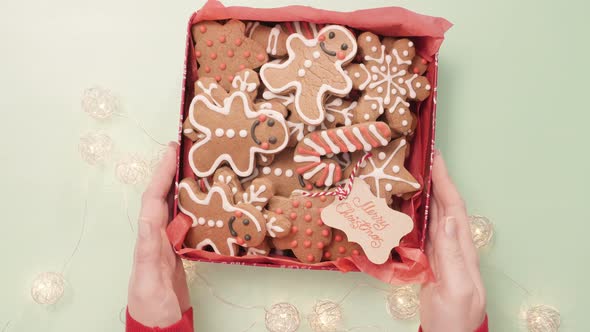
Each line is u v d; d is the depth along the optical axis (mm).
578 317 567
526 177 574
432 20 479
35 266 568
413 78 491
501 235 571
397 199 512
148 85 574
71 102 577
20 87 579
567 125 574
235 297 557
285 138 466
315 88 471
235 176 484
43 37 580
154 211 478
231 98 473
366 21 480
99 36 578
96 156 551
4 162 574
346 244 487
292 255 514
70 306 563
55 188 574
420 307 503
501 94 574
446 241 455
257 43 493
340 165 491
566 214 574
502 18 576
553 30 577
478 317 465
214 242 480
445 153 571
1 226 571
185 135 487
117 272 566
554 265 570
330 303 531
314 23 491
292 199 481
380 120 500
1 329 562
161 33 576
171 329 461
